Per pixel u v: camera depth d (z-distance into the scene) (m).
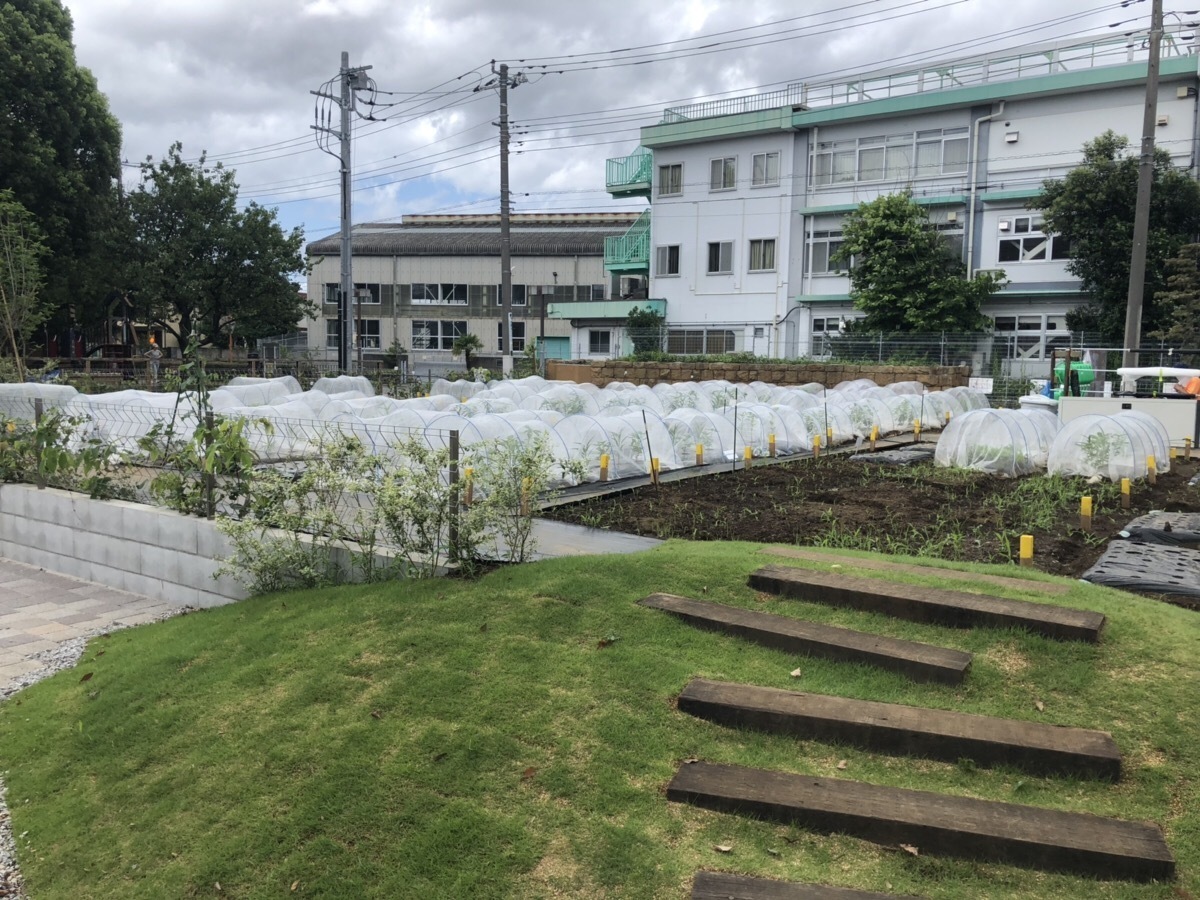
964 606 4.73
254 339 37.41
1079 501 9.34
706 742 3.89
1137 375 16.09
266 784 3.75
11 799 4.13
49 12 28.95
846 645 4.46
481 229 56.22
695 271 32.09
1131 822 3.29
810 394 18.42
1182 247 20.86
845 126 28.77
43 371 20.45
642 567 5.64
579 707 4.06
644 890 3.06
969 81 27.20
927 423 18.09
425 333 51.88
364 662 4.58
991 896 3.02
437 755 3.77
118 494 8.16
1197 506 9.02
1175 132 23.94
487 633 4.76
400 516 5.95
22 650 6.25
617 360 28.17
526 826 3.37
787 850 3.28
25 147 26.91
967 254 26.97
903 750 3.78
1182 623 4.71
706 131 30.73
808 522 8.28
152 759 4.14
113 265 31.52
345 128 25.56
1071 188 22.91
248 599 6.38
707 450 12.81
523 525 6.14
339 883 3.17
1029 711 3.98
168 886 3.31
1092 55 24.64
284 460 8.79
